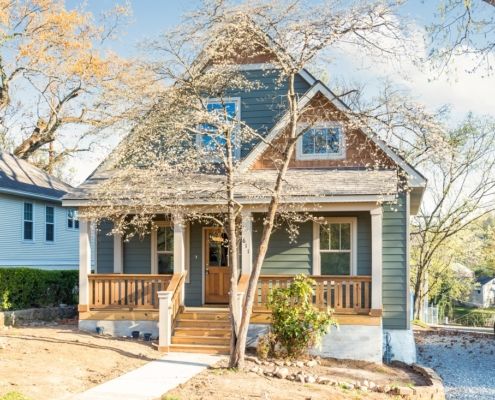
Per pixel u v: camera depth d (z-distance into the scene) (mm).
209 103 17703
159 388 10258
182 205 14008
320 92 16125
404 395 11125
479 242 40781
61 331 15625
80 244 16031
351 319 14609
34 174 27297
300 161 16734
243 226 15211
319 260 16562
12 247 23609
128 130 14531
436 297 47531
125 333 15648
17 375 10141
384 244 15836
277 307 13984
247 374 11852
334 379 12031
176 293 15305
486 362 17078
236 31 12844
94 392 9820
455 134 30531
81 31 29156
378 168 16062
